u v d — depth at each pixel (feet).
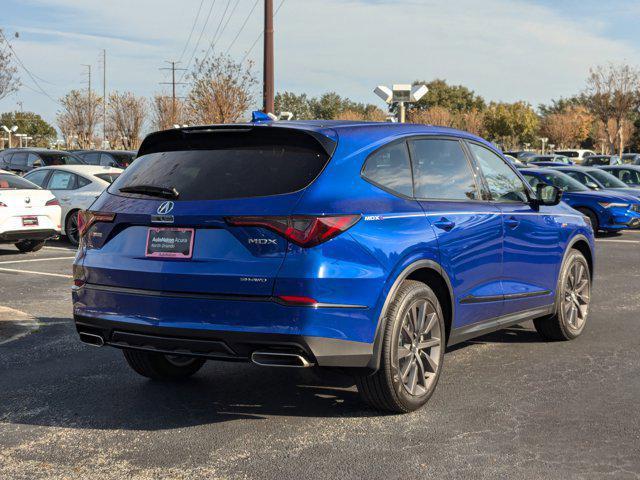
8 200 39.99
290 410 15.15
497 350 20.21
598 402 15.56
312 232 12.69
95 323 14.26
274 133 13.89
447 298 15.87
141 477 11.86
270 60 84.64
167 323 13.32
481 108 307.78
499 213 17.63
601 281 32.55
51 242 48.96
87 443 13.37
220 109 109.29
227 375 17.89
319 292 12.67
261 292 12.71
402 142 15.53
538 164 70.23
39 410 15.21
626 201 54.08
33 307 26.35
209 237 13.17
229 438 13.57
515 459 12.50
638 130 258.16
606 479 11.67
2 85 86.07
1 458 12.67
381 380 14.12
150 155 15.11
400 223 14.35
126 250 14.06
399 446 13.10
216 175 13.70
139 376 17.76
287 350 12.80
